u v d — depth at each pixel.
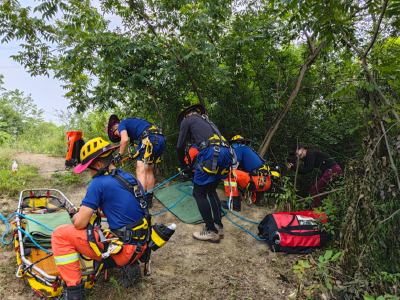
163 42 5.42
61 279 2.84
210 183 4.24
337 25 3.32
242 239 4.43
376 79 3.50
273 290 3.32
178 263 3.76
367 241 3.12
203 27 5.44
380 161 3.31
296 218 4.12
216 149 3.99
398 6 2.94
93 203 2.72
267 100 6.75
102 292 3.14
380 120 3.48
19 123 14.48
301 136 6.83
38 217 3.63
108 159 2.88
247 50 6.15
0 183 5.56
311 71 6.62
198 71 5.87
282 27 5.68
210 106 7.00
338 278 3.44
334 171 5.00
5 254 3.69
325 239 4.00
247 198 5.64
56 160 7.71
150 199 5.22
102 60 5.36
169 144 6.74
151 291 3.21
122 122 4.93
